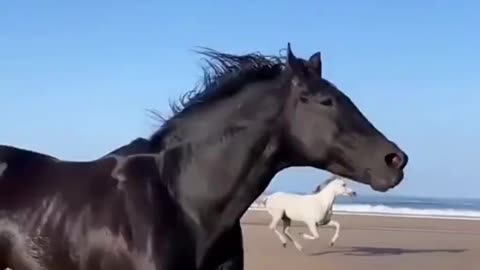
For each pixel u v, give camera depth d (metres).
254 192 4.79
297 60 4.75
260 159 4.75
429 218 42.81
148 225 4.57
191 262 4.68
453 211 60.69
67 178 4.99
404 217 43.78
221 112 4.81
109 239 4.62
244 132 4.74
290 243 22.25
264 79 4.84
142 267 4.51
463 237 26.39
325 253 19.05
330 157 4.63
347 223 35.22
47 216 4.85
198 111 4.88
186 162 4.80
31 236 4.86
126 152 4.95
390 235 26.95
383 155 4.52
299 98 4.68
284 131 4.73
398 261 17.31
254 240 23.30
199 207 4.73
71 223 4.77
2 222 4.95
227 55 5.05
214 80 5.02
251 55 4.98
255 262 16.58
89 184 4.88
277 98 4.73
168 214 4.65
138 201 4.66
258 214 43.75
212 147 4.77
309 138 4.63
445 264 16.81
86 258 4.69
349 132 4.58
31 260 4.86
